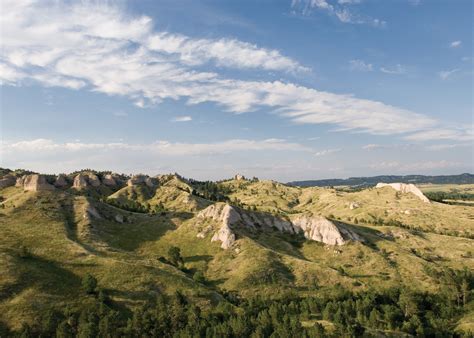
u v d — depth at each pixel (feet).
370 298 446.19
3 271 382.01
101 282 407.44
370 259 581.53
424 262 582.35
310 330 325.83
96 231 580.30
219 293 442.91
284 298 440.86
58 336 302.45
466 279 502.38
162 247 579.48
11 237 490.49
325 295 451.12
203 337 315.17
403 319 419.74
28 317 327.47
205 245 577.84
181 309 348.38
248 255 537.24
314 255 597.93
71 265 435.53
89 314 333.62
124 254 509.35
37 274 394.73
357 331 349.20
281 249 599.98
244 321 330.34
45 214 586.04
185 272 508.12
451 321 429.38
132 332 317.22
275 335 313.12
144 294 399.65
